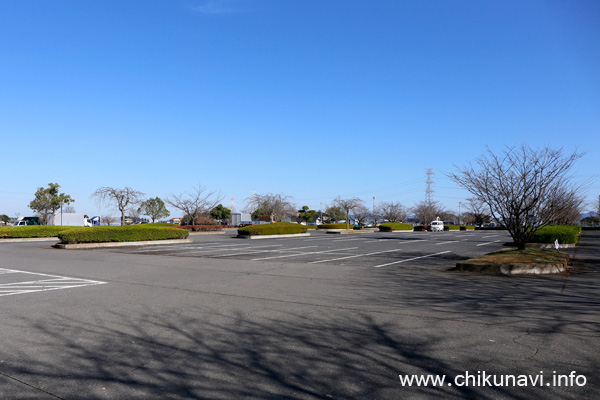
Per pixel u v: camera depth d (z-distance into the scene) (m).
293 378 4.39
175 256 17.89
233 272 12.53
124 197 45.12
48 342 5.64
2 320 6.84
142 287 9.93
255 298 8.49
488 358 4.89
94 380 4.38
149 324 6.51
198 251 20.50
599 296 8.35
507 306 7.52
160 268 13.63
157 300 8.36
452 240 30.33
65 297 8.76
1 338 5.84
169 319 6.81
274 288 9.66
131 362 4.88
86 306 7.86
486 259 13.20
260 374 4.50
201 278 11.32
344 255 18.09
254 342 5.57
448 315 6.92
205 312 7.28
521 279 10.69
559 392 4.02
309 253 19.14
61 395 4.03
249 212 77.19
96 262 15.65
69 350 5.32
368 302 8.02
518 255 13.59
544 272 11.77
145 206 62.47
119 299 8.50
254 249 21.72
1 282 10.92
